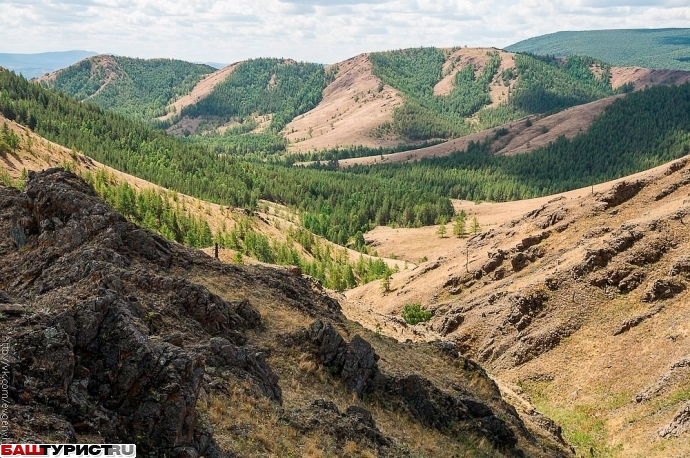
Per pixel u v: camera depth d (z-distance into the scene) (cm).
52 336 1892
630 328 7888
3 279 3634
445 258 13850
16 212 4247
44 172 4453
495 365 8638
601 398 6956
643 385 6769
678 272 8269
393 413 3622
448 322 10112
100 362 1967
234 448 2211
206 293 3569
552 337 8400
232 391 2670
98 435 1758
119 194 16788
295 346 3706
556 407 7225
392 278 15000
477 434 3862
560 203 13288
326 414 2928
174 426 1884
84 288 3141
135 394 1927
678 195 10562
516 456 3972
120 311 2122
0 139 18675
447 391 4403
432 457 3209
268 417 2641
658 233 9138
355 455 2675
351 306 6631
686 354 6750
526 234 12319
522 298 9206
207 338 3272
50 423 1678
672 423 5719
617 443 6044
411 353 5203
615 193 11375
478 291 11088
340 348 3750
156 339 2247
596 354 7794
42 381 1791
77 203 4112
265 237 17612
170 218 17100
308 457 2447
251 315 3922
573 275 9238
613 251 9181
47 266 3675
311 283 6988
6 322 2002
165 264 4194
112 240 3900
